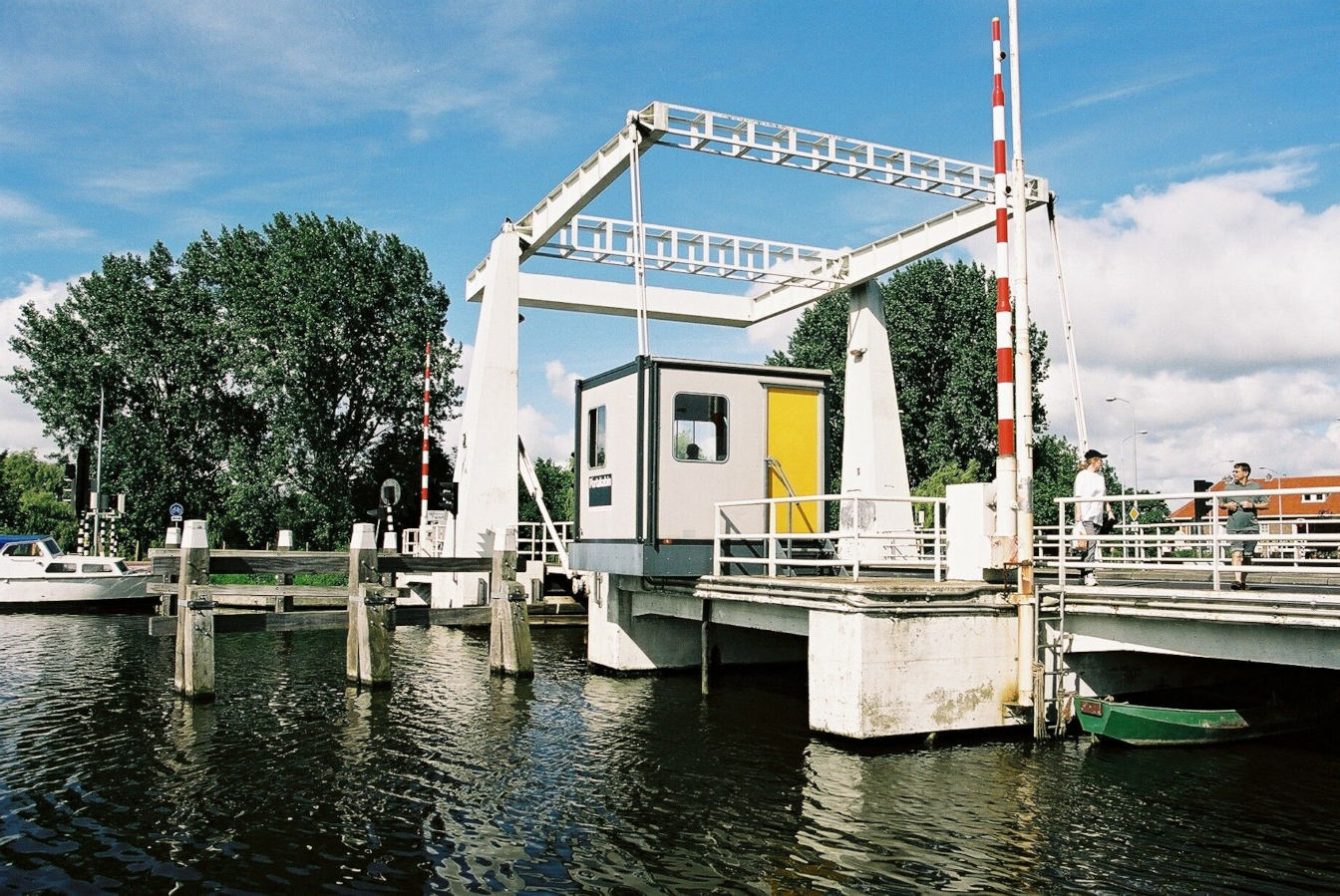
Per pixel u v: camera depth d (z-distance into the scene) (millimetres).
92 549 36062
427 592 26812
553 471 52719
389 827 8133
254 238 45562
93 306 44531
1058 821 8141
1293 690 12031
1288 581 11969
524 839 7832
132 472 42875
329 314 41656
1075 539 11328
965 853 7438
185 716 12742
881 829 7969
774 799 8805
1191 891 6730
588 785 9344
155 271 46219
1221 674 12875
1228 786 9125
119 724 12234
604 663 16672
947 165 17984
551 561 26719
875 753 10336
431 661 18266
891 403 21531
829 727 10883
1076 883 6863
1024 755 10242
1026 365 11555
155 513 44156
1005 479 11211
